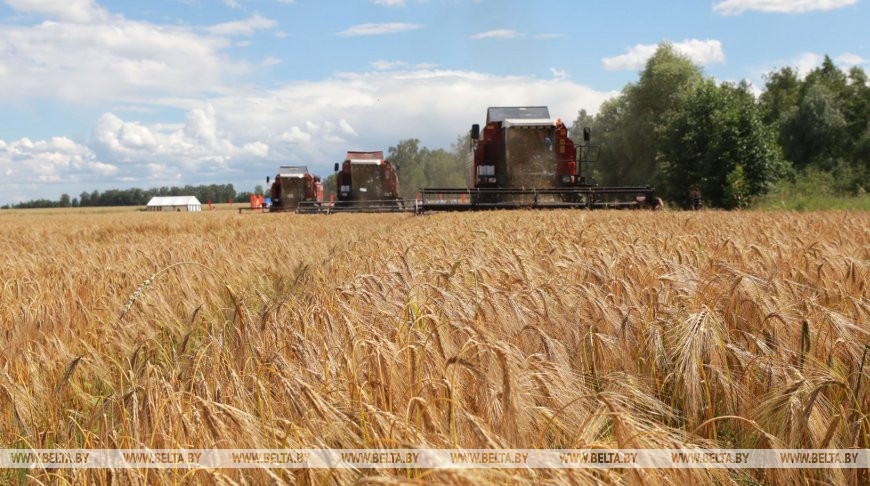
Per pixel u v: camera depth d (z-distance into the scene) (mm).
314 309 4203
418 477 2107
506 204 22672
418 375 3127
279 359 3428
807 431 2857
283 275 8844
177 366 4070
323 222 21578
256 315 4879
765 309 4141
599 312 4340
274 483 2301
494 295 4391
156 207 122750
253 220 26469
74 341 5059
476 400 2998
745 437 3262
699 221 12781
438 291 4480
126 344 5004
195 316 4926
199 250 10258
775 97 65562
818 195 30250
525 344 3979
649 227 11688
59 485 2721
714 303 4406
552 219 14859
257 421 2789
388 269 5770
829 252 6188
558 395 2959
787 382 3199
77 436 3641
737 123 33094
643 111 56125
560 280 5410
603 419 2549
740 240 8148
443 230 11328
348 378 3240
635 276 5734
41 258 10164
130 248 11359
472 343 3158
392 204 35812
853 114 50438
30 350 4547
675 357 3938
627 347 4113
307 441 2635
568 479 2072
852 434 2795
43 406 4020
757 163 32750
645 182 54062
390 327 4066
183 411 2836
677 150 35562
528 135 24031
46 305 5562
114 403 3193
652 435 2383
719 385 3602
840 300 4562
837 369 3500
